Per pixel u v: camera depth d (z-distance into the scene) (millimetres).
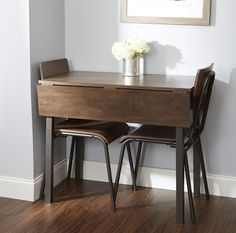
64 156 3430
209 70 2752
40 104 2869
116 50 3018
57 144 3320
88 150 3396
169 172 3234
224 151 3121
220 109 3074
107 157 2838
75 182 3365
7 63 2912
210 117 3104
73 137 3326
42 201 3029
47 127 2912
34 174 3025
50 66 3025
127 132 3109
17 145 3008
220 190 3158
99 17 3221
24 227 2656
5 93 2959
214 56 3031
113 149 3342
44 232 2602
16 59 2889
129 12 3137
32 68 2910
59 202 3008
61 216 2805
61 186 3287
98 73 3221
